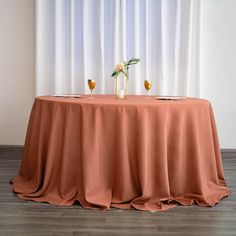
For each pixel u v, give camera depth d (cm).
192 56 329
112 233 165
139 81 329
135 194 205
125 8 319
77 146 201
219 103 346
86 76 327
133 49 325
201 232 169
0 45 343
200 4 320
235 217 188
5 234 163
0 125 354
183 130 203
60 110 204
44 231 167
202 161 214
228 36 338
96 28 323
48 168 208
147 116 193
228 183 254
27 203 204
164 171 197
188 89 329
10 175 268
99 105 192
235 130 349
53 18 323
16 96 350
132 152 197
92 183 196
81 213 189
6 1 337
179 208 199
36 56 327
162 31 320
